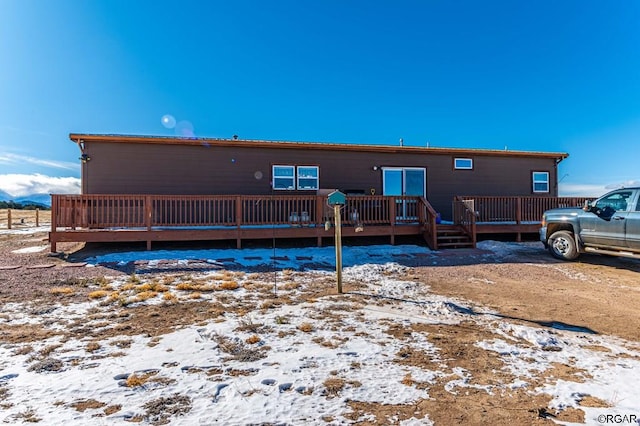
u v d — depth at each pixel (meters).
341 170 13.17
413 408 2.53
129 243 10.26
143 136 11.16
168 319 4.48
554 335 4.08
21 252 9.09
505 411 2.51
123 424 2.26
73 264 7.80
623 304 5.43
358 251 9.98
